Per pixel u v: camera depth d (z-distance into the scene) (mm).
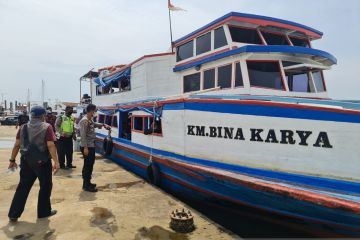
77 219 5508
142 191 7445
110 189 7594
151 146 8773
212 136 6336
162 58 10133
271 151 5398
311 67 6898
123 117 11805
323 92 7691
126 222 5441
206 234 5012
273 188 5043
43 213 5562
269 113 5430
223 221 6863
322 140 4906
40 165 5320
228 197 6133
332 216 4621
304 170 5059
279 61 6918
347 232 4699
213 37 8211
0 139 22922
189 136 6922
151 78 10336
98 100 15625
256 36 8156
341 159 4762
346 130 4727
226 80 7324
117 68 14227
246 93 6668
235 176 5648
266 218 5691
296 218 5172
